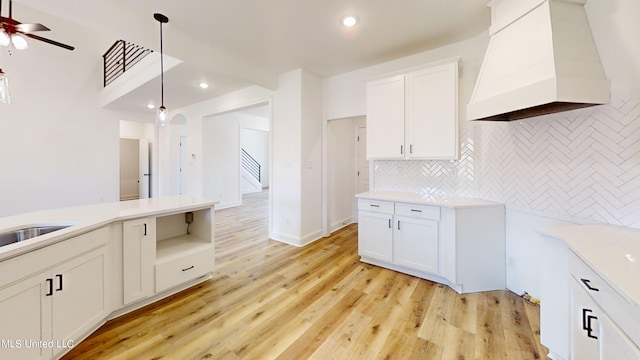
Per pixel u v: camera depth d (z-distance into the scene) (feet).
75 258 5.43
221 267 10.12
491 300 7.66
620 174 5.56
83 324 5.63
